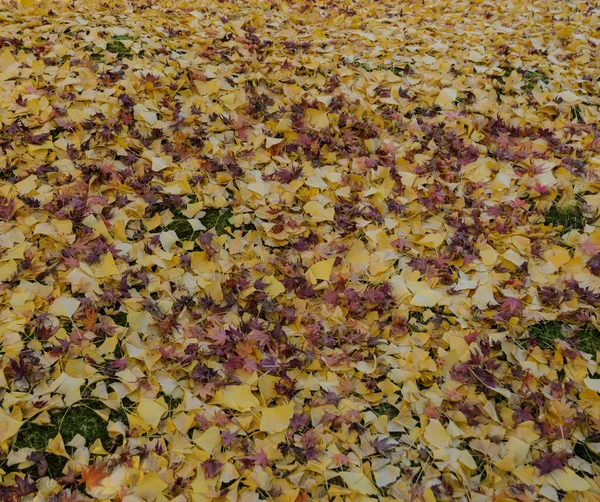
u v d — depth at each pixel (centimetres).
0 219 122
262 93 172
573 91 185
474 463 93
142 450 90
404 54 202
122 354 104
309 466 90
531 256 129
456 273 124
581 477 93
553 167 150
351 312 115
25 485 84
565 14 242
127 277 116
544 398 103
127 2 215
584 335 116
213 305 113
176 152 148
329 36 215
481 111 173
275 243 129
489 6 252
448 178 149
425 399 102
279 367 103
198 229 132
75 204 127
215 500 85
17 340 101
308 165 148
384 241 130
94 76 166
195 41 193
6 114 147
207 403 98
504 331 114
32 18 188
